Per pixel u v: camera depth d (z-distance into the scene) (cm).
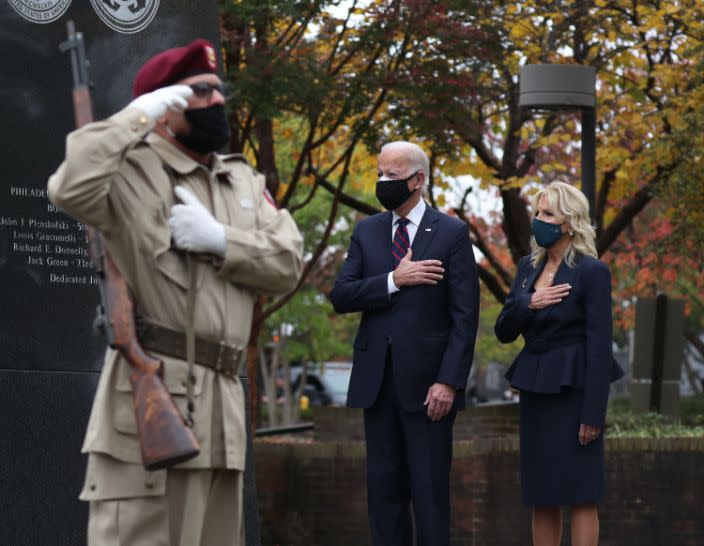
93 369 704
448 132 1372
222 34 1194
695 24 1455
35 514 687
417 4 1205
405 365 736
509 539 1130
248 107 1205
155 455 430
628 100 1541
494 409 1334
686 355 3762
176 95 448
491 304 2747
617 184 1644
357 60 1339
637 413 1401
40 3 706
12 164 689
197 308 460
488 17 1272
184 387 454
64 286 699
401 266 735
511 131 1578
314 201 2606
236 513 482
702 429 1274
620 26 1470
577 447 764
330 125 1352
